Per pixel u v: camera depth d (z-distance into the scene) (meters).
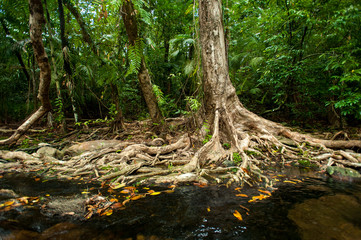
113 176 2.76
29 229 1.41
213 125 4.20
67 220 1.55
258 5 7.20
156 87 4.79
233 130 3.88
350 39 4.36
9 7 6.77
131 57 2.24
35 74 8.45
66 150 4.32
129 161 3.56
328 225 1.44
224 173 2.85
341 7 4.43
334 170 2.74
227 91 4.43
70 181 2.63
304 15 4.68
